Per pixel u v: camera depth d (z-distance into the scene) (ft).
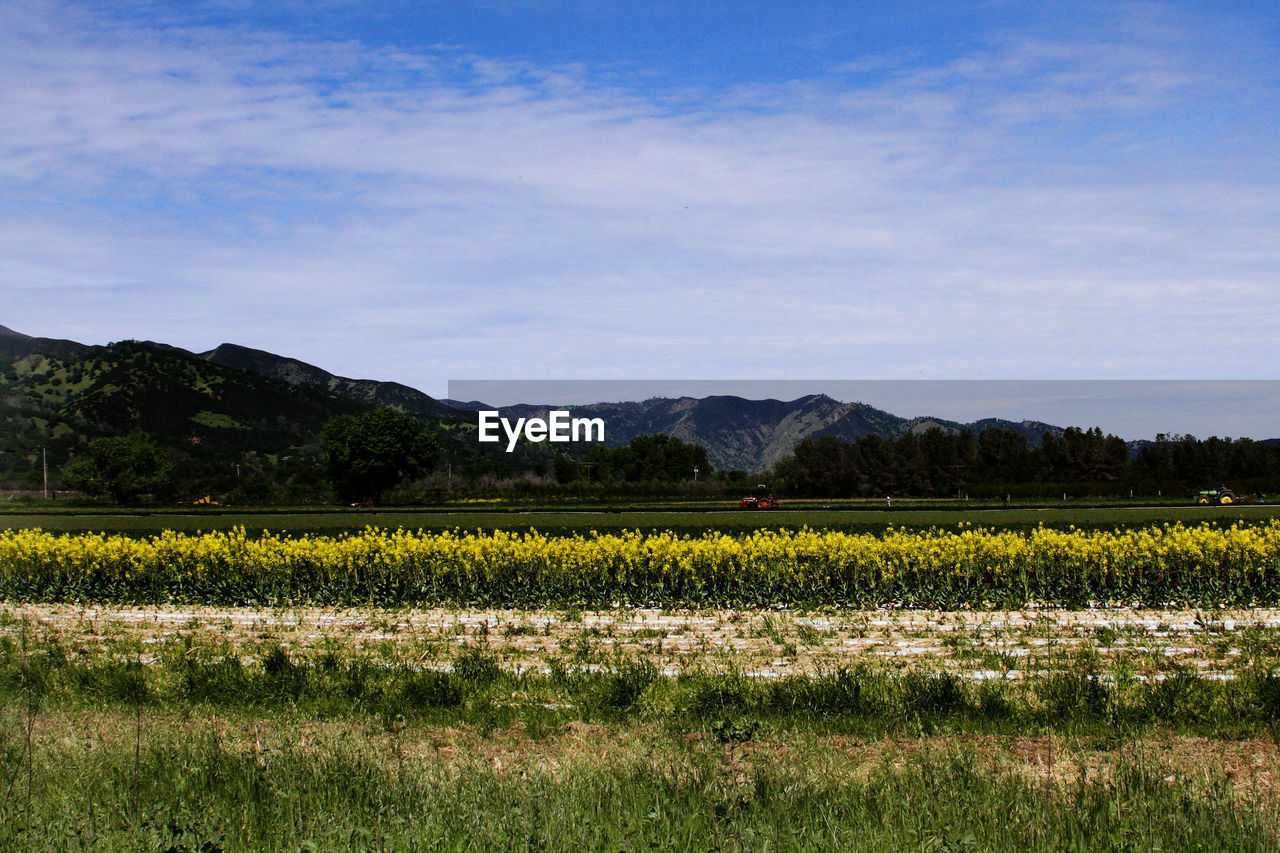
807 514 164.45
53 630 54.03
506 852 18.56
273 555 63.87
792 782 22.99
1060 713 31.35
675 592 59.47
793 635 49.06
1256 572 59.36
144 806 21.33
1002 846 19.11
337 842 19.15
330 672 38.09
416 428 275.80
